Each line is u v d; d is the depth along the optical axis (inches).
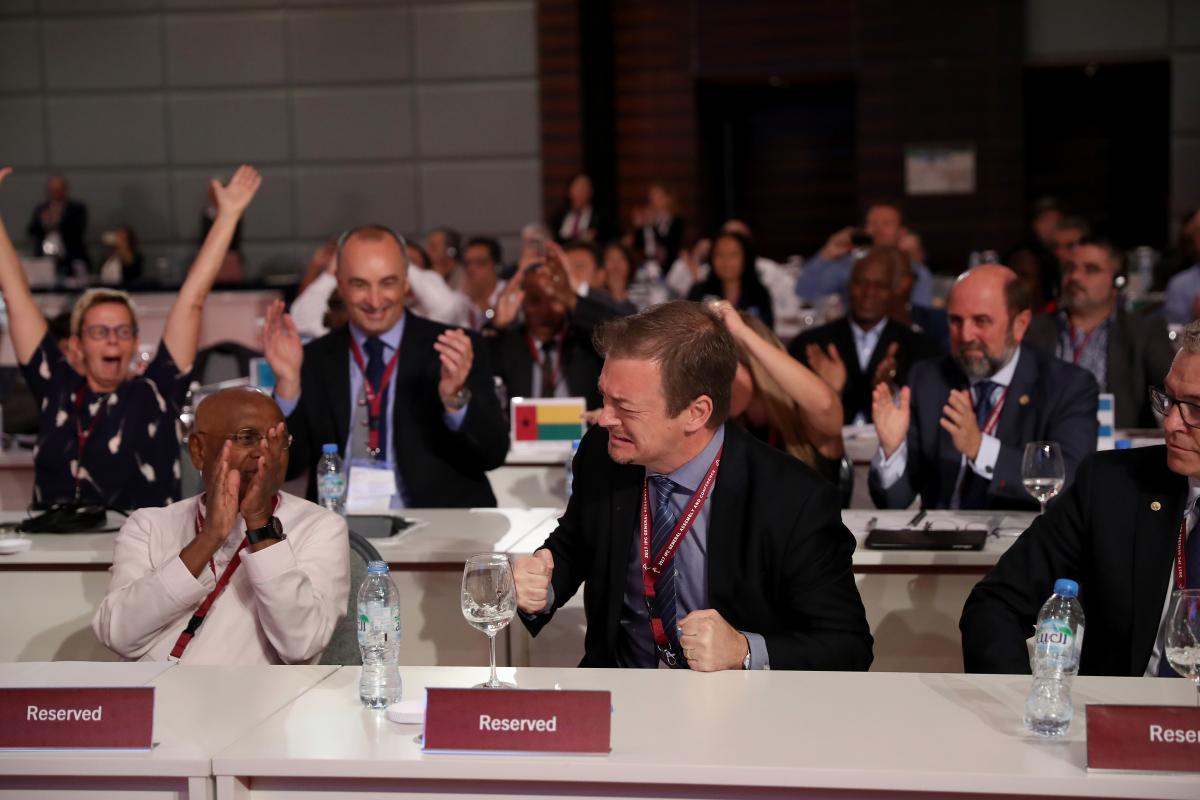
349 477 150.9
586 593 101.4
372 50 478.3
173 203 487.5
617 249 339.3
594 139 480.7
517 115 477.4
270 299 387.5
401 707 81.1
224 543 102.3
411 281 280.2
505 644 133.5
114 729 76.2
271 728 79.6
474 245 333.4
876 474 146.3
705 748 74.8
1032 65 463.5
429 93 479.2
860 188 477.4
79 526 140.9
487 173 480.7
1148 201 487.8
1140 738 70.6
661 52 484.4
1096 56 456.4
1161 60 455.5
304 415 153.9
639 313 93.2
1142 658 95.6
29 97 487.2
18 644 135.3
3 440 218.4
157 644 101.8
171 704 84.6
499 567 84.0
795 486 96.7
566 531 104.7
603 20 477.7
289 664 98.3
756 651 91.3
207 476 101.3
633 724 79.0
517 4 472.4
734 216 525.3
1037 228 366.0
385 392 154.7
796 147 518.3
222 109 483.5
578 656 134.3
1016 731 77.2
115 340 158.2
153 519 105.5
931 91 468.4
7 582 134.7
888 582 128.2
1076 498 100.8
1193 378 89.0
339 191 484.7
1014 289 142.5
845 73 475.5
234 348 250.8
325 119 482.3
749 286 316.2
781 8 475.2
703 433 95.7
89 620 134.3
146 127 484.7
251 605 101.3
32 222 473.1
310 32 478.6
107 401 158.7
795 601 95.7
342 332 158.1
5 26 484.1
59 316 210.8
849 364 222.2
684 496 98.3
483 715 74.9
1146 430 193.3
